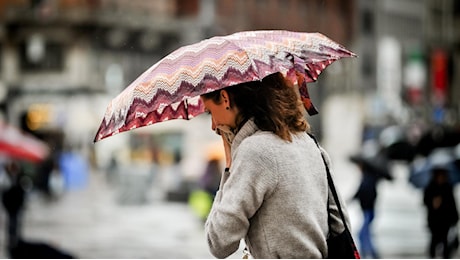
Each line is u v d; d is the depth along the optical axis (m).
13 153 29.00
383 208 36.81
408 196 42.31
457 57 157.62
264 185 5.25
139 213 44.00
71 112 85.50
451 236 24.69
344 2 136.25
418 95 119.50
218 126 5.58
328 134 121.06
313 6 126.56
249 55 5.39
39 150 29.75
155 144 78.44
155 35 92.25
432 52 146.75
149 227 37.12
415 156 66.94
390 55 140.62
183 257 26.81
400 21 150.50
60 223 38.66
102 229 36.22
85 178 67.25
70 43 86.75
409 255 24.25
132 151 78.81
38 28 86.75
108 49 88.38
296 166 5.34
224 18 102.56
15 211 29.12
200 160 51.16
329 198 5.55
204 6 98.75
